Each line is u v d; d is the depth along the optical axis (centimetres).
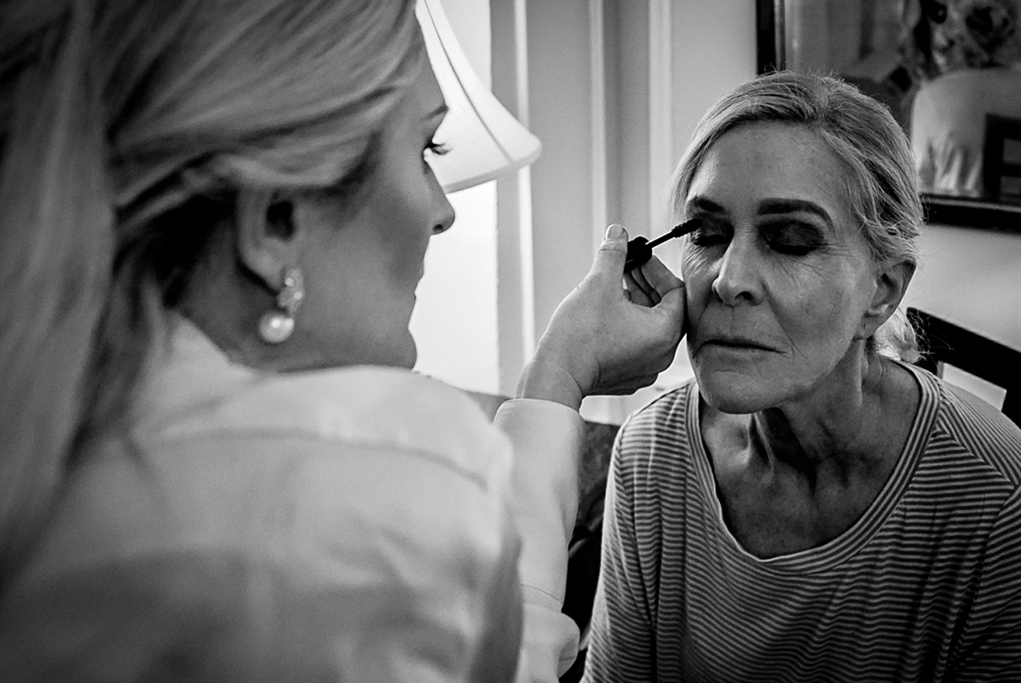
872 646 91
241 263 44
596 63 238
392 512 37
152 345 40
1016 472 84
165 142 39
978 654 89
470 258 228
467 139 131
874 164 79
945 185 184
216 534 36
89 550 36
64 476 38
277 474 37
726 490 93
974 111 176
